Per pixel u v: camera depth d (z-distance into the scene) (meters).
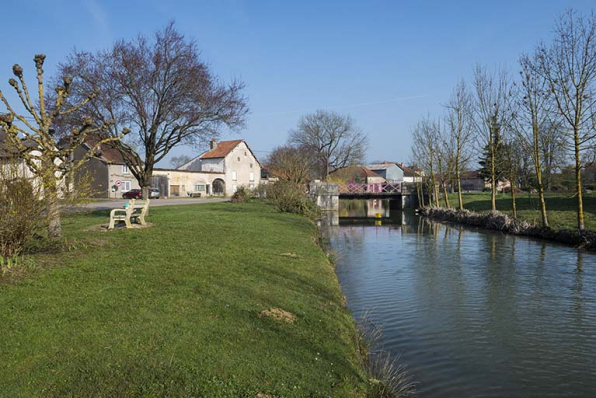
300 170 37.62
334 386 4.74
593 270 13.54
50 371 4.20
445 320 8.81
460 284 11.90
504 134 26.20
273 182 36.19
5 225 7.13
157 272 7.97
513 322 8.72
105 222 15.16
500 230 24.61
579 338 7.87
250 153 65.88
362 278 12.73
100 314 5.66
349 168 76.75
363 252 17.94
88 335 5.00
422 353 7.11
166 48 16.14
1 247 7.34
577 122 17.66
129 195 46.12
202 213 21.52
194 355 4.75
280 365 4.90
